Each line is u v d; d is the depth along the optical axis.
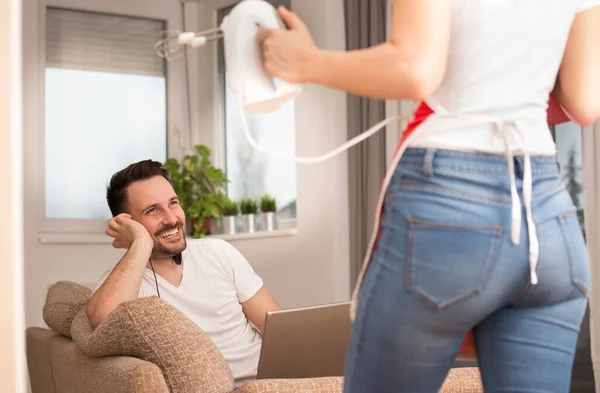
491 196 0.97
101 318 2.13
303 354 2.14
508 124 0.99
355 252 4.91
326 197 5.07
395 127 4.70
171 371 1.76
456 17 1.01
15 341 1.20
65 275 5.61
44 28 5.73
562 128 4.42
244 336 2.58
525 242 0.97
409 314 0.98
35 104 5.66
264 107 1.04
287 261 5.26
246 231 5.58
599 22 1.08
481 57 1.00
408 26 0.93
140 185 2.61
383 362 1.02
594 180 4.11
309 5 5.19
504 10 1.01
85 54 5.89
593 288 4.08
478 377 1.98
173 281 2.57
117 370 1.71
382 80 0.94
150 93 6.11
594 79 1.07
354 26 4.93
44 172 5.68
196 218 5.68
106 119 5.96
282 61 0.99
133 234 2.47
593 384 4.01
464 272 0.96
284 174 5.59
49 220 5.68
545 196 1.00
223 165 6.11
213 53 6.09
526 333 1.04
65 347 2.15
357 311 1.04
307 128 5.18
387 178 1.03
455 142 0.98
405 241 0.98
